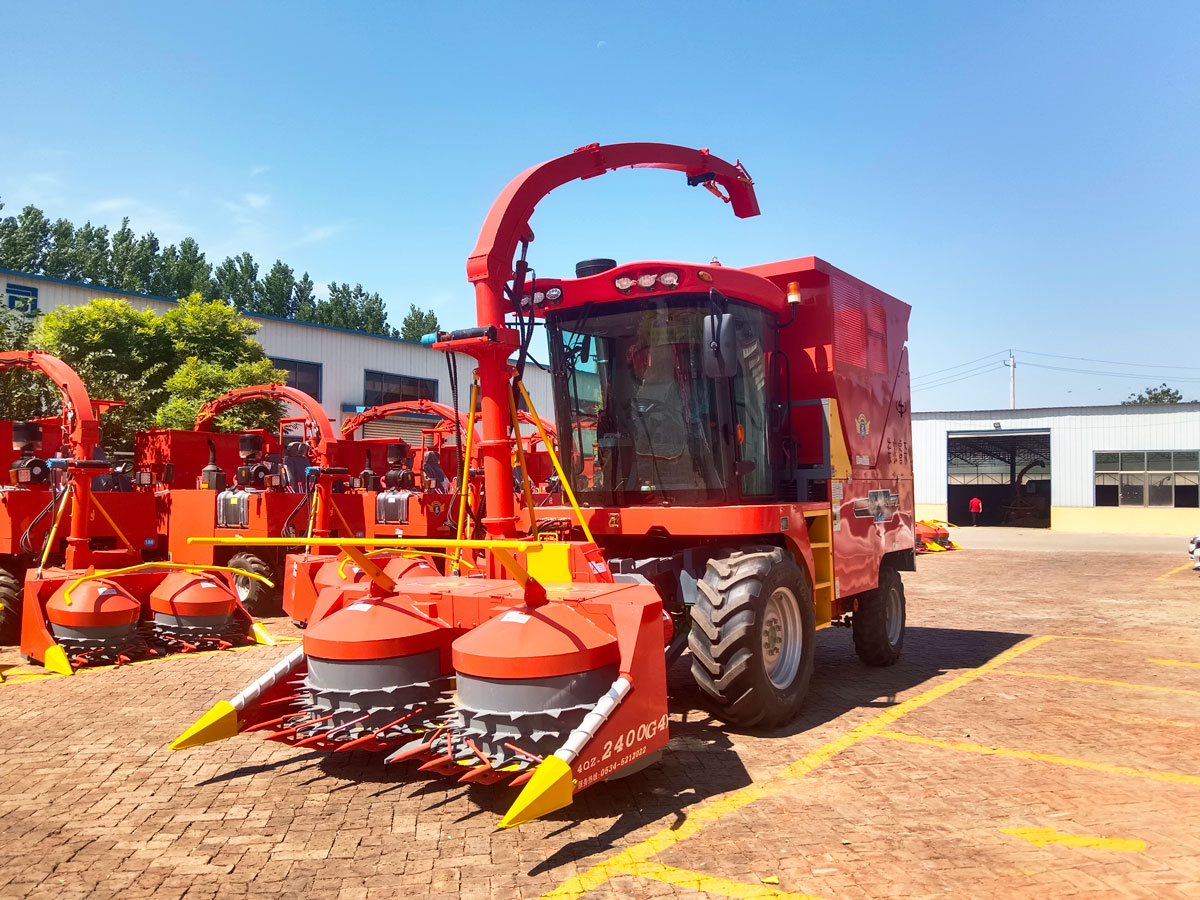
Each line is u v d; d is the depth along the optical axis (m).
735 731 5.50
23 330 19.12
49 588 7.61
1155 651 8.59
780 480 6.70
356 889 3.25
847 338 7.06
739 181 7.25
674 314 5.86
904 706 6.23
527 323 5.38
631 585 4.55
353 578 8.09
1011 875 3.34
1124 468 34.53
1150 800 4.21
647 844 3.66
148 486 11.20
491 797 4.27
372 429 28.55
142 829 3.87
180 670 7.31
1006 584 15.59
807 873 3.36
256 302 62.47
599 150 5.84
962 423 37.59
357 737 4.32
